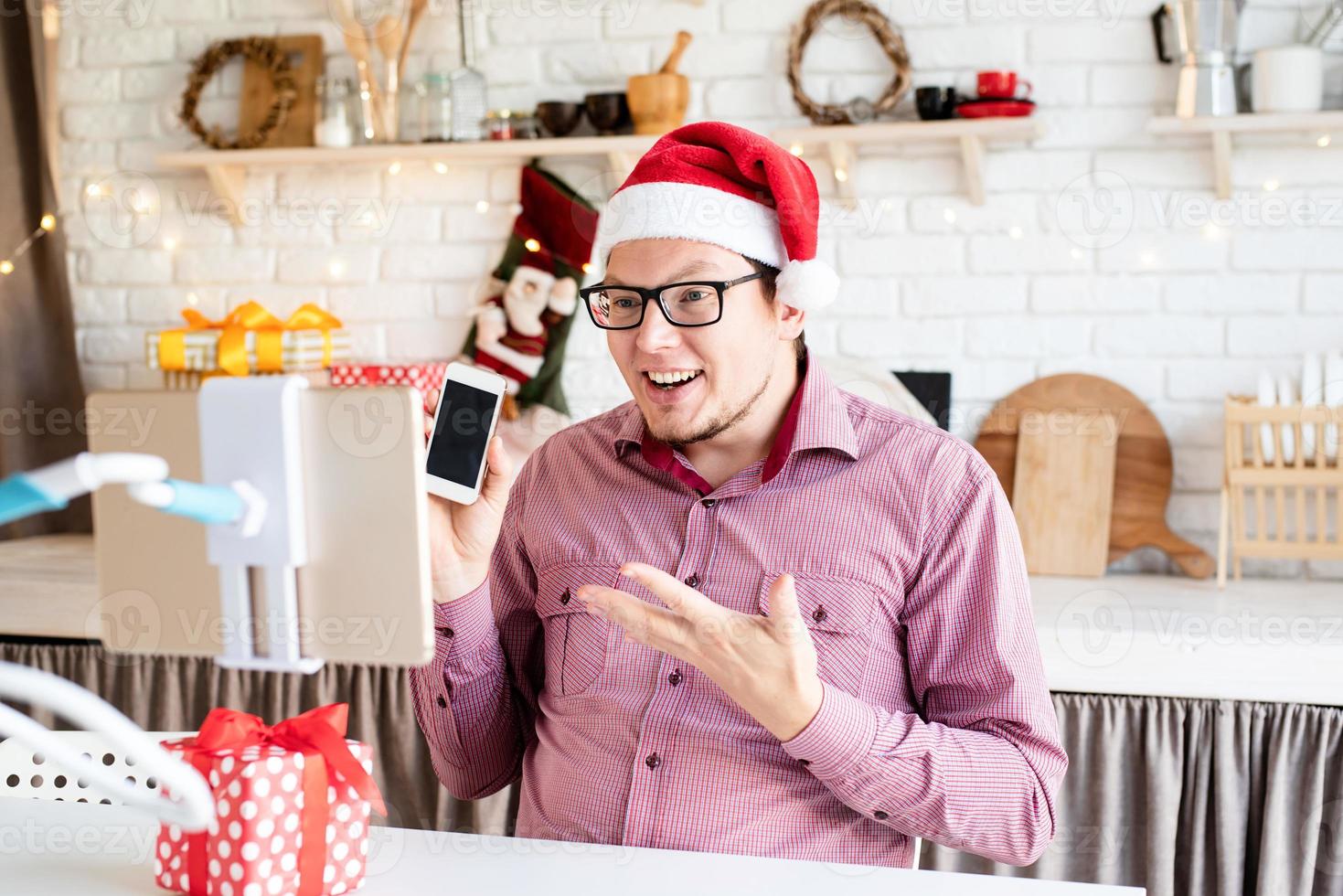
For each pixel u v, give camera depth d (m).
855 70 2.46
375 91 2.58
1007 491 2.42
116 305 2.83
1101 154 2.38
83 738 1.38
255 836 0.94
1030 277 2.43
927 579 1.27
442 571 1.25
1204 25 2.21
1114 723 1.93
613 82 2.57
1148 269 2.38
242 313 2.49
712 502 1.33
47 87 2.76
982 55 2.42
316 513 0.81
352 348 2.72
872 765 1.12
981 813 1.16
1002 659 1.23
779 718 1.10
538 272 2.51
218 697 2.21
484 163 2.64
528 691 1.45
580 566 1.36
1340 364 2.21
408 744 2.14
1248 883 1.93
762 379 1.29
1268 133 2.31
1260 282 2.34
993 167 2.42
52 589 2.25
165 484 0.73
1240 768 1.89
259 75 2.70
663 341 1.24
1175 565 2.40
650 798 1.25
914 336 2.48
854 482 1.30
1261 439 2.22
